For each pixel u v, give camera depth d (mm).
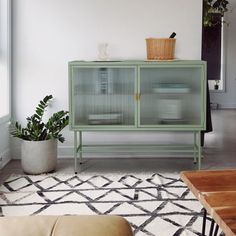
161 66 3053
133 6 3480
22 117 3568
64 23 3486
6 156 3449
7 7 3346
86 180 2877
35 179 2902
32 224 1041
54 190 2623
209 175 1431
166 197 2463
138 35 3508
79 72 3068
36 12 3467
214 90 8312
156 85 3100
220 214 1023
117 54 3527
